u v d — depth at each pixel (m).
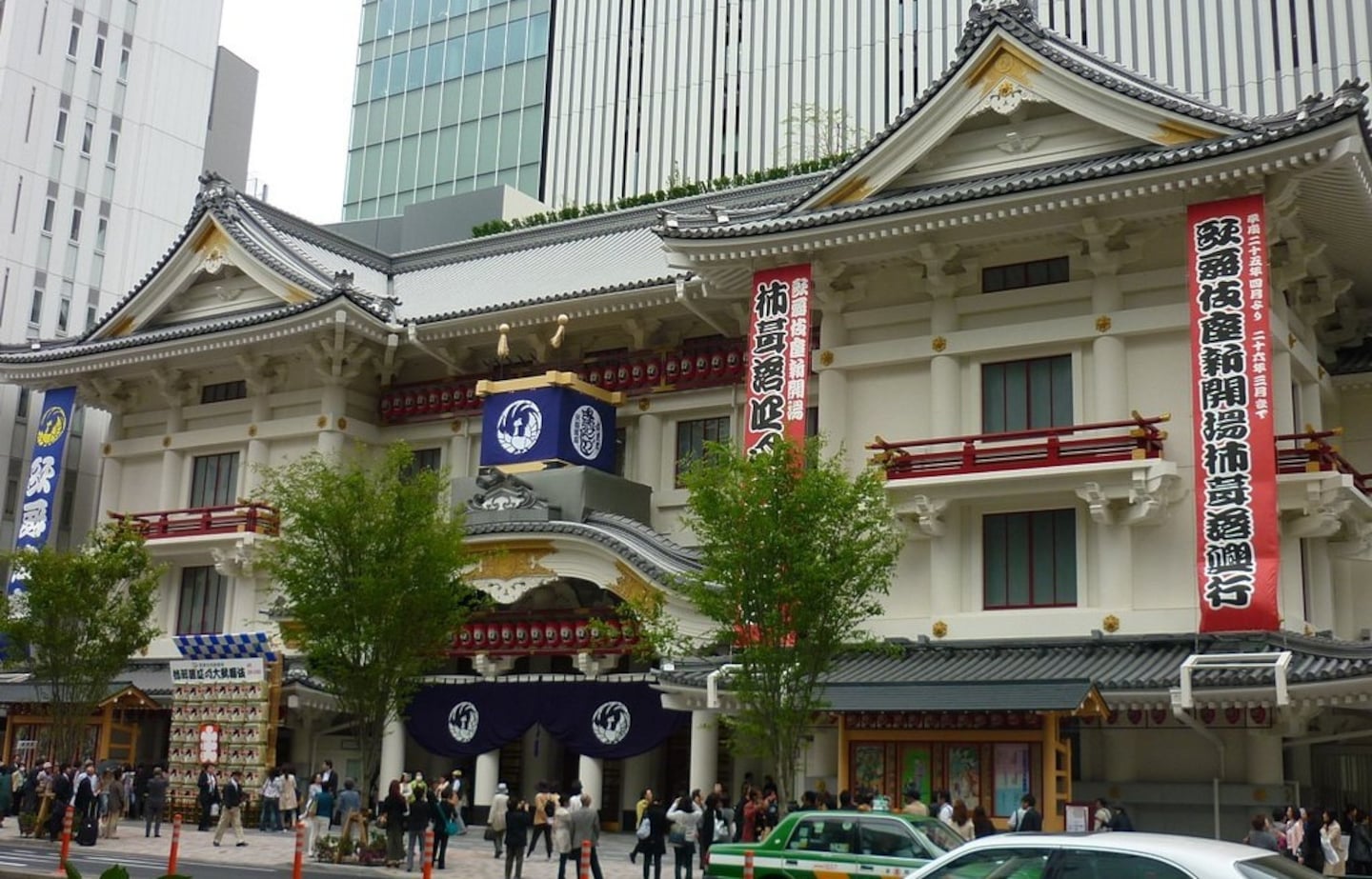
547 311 41.25
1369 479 33.16
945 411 33.88
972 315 34.41
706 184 53.06
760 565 26.33
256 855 31.23
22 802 39.06
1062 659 30.23
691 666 33.47
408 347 44.66
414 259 52.22
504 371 43.81
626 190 77.19
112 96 66.62
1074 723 30.81
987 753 28.91
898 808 29.50
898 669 31.47
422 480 32.69
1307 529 30.56
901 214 32.69
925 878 11.98
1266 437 28.91
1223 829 29.19
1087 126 33.09
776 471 27.19
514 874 27.27
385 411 45.59
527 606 40.25
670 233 35.38
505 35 86.75
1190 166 29.61
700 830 28.78
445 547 31.77
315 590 30.95
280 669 39.16
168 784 38.62
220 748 39.06
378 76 91.88
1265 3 58.59
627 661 38.47
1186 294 31.83
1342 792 32.03
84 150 65.00
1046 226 32.56
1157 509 30.50
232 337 44.47
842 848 20.02
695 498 27.38
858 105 69.56
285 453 45.78
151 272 47.91
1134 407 32.06
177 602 46.78
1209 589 28.92
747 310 38.94
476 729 38.97
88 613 38.81
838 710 29.28
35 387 50.53
